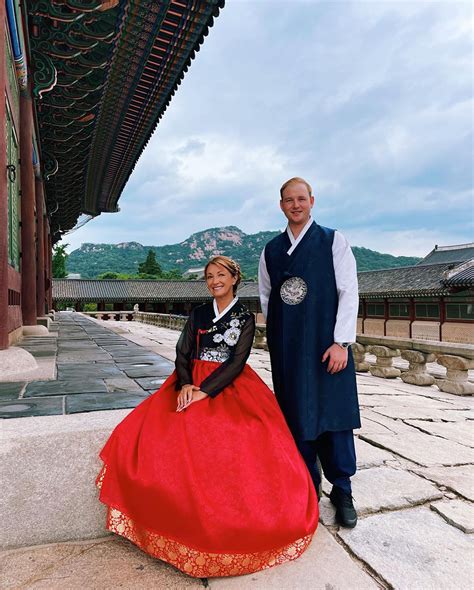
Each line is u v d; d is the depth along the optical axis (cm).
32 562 185
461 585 174
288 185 227
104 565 184
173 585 171
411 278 3209
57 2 583
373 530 219
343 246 222
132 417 199
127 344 770
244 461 178
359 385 711
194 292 4906
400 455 342
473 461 331
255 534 166
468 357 672
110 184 1622
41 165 1156
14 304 701
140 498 173
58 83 743
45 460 203
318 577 178
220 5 644
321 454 229
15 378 388
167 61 788
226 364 209
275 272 230
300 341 215
